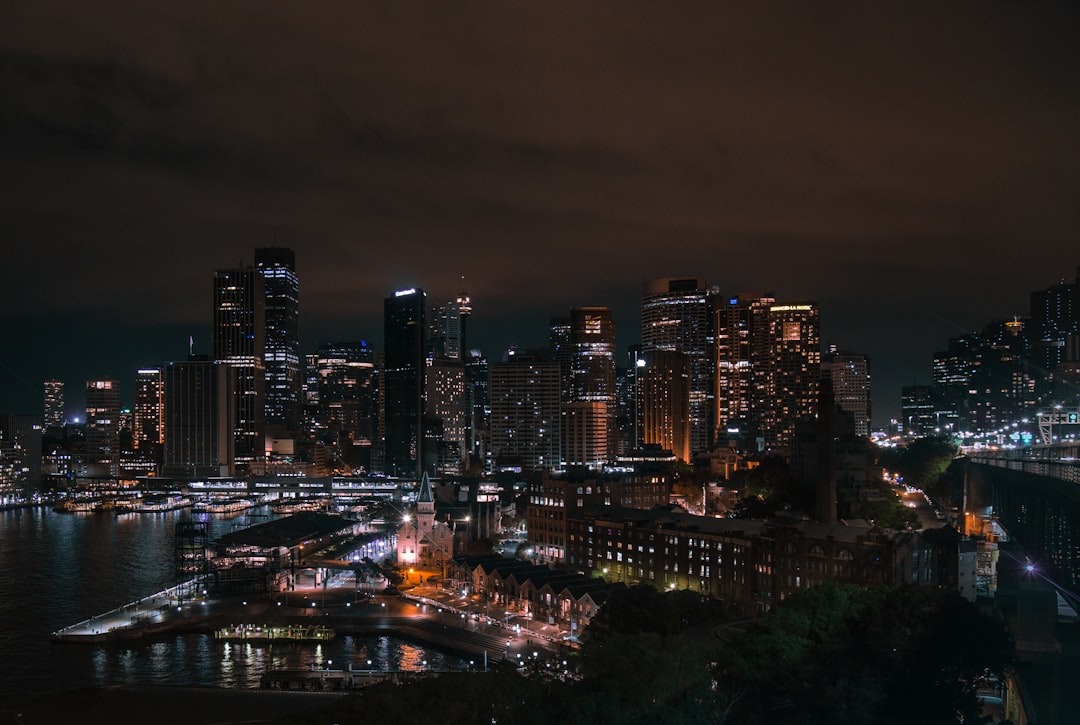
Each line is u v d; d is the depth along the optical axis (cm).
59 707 19988
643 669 13612
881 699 14300
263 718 19150
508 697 13025
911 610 15438
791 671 14825
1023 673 17262
